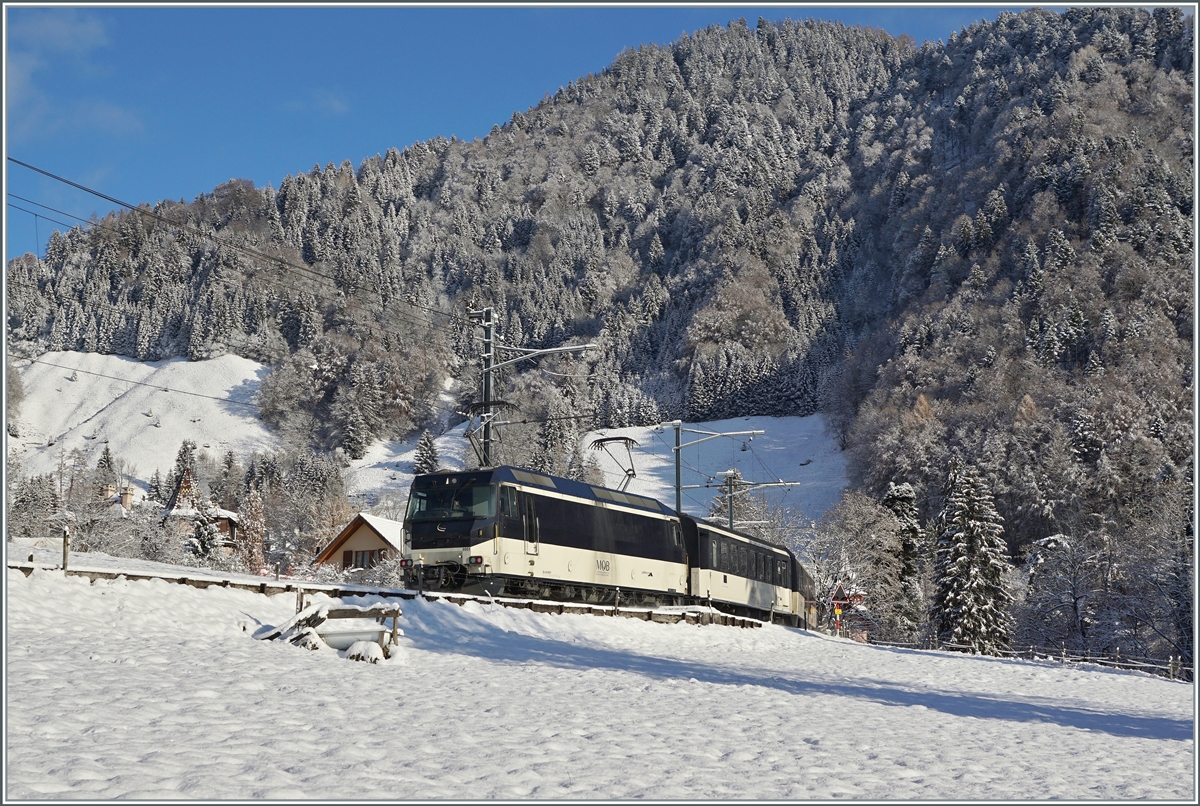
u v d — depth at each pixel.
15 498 70.44
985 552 62.44
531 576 30.09
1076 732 15.95
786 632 40.59
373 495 156.00
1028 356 139.50
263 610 20.30
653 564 35.94
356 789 8.05
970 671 31.09
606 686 16.19
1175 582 59.38
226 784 7.88
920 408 130.12
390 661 16.75
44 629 15.68
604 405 196.62
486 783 8.60
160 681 12.46
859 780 9.84
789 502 139.00
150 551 70.50
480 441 35.81
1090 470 98.56
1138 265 147.75
